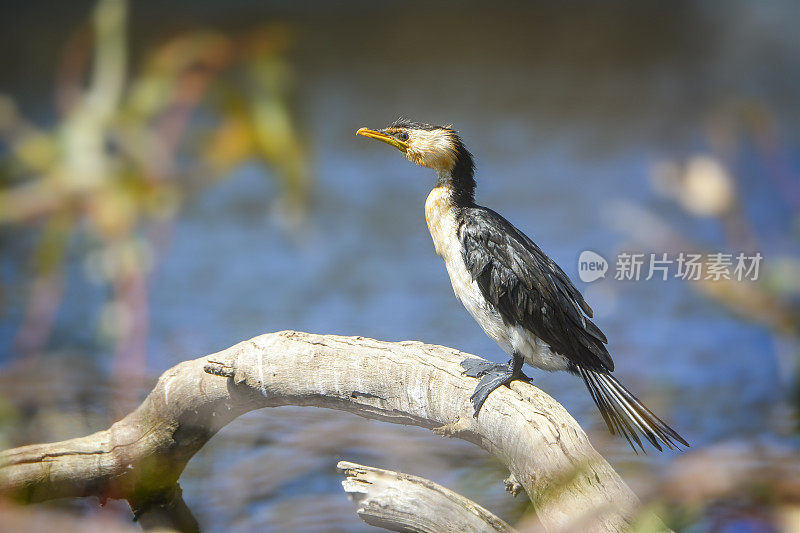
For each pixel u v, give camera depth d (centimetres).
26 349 914
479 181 2623
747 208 1772
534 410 706
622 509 548
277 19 4588
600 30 4884
